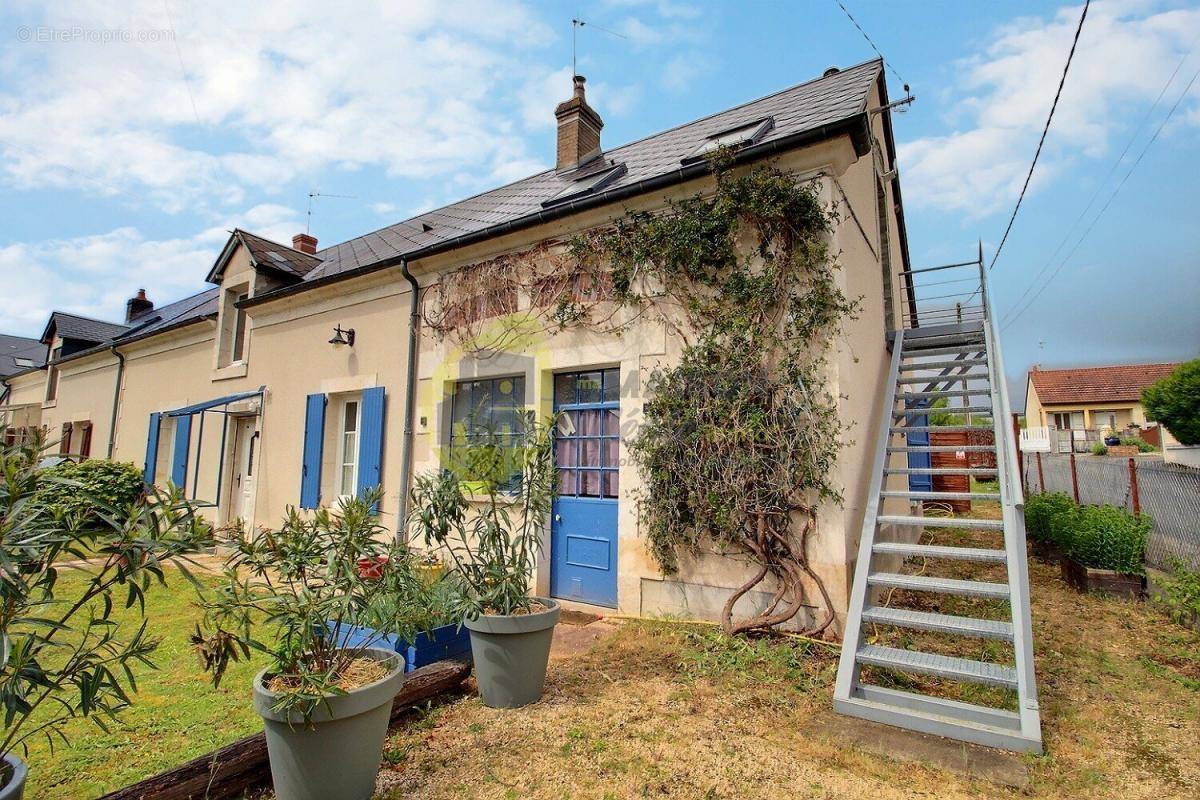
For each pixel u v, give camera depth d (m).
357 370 8.27
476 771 2.76
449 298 7.30
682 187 5.51
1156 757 2.92
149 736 3.17
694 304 5.25
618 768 2.78
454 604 3.35
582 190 7.01
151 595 6.24
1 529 1.69
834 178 4.91
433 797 2.55
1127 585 5.86
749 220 5.11
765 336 4.91
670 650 4.36
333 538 2.72
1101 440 28.42
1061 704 3.49
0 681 1.82
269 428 9.41
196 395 11.33
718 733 3.12
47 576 1.89
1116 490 10.27
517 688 3.43
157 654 4.44
